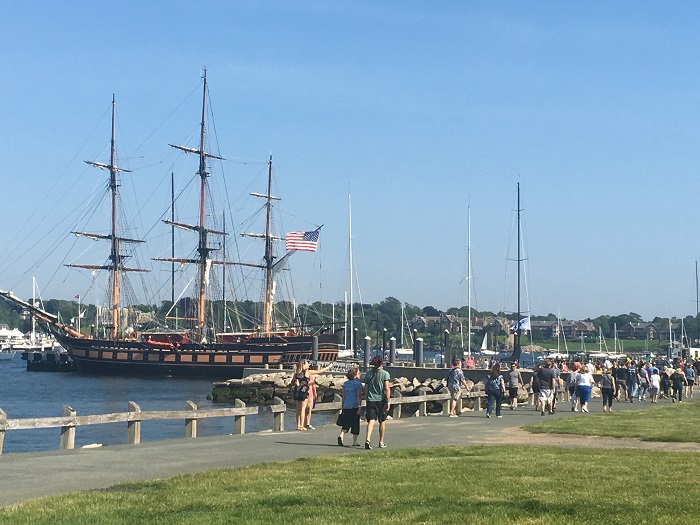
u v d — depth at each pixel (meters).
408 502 14.99
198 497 15.59
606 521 13.20
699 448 25.19
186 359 120.94
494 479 17.69
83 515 13.76
